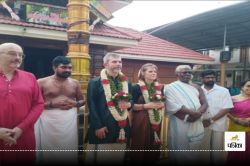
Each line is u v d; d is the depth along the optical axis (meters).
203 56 12.74
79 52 4.05
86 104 3.99
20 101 2.91
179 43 16.88
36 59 10.07
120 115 3.45
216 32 13.80
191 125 3.96
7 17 7.46
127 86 3.61
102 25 9.38
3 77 2.91
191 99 3.94
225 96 4.27
